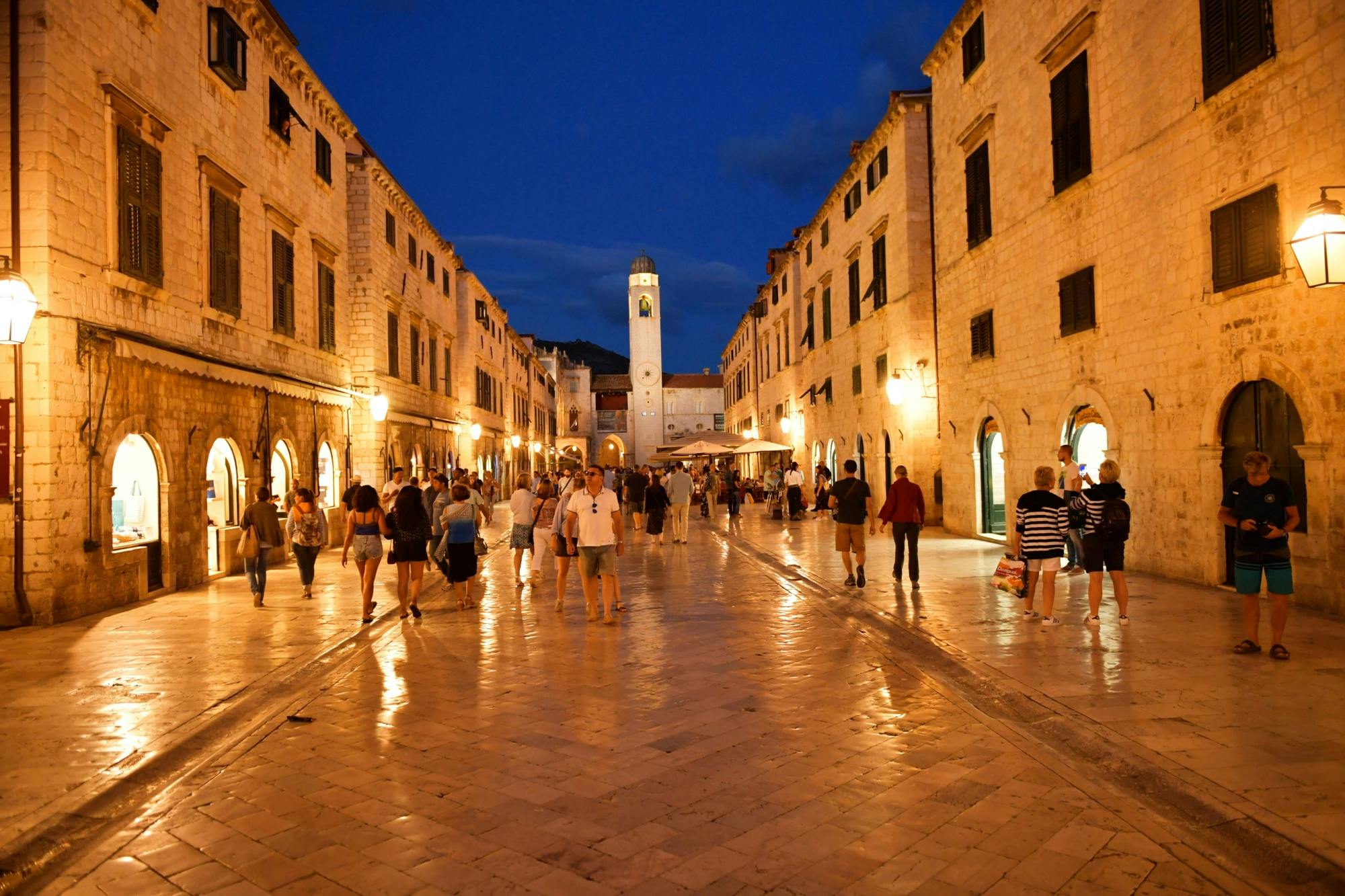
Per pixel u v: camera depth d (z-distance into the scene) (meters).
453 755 5.95
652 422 88.06
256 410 16.52
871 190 26.25
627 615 11.44
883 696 7.22
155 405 12.91
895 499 12.80
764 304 47.00
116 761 5.79
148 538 13.06
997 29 17.64
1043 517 9.66
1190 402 11.74
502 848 4.48
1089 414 14.70
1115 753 5.50
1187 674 7.22
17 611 10.51
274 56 17.86
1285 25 9.80
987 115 17.88
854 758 5.73
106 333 11.40
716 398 90.25
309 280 19.86
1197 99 11.36
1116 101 13.33
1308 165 9.55
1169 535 12.31
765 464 46.88
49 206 10.55
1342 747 5.44
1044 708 6.48
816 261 34.19
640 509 25.00
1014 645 8.62
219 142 15.24
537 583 14.57
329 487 20.81
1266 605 10.09
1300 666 7.34
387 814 4.95
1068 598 11.16
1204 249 11.30
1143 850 4.30
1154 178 12.39
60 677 8.11
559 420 82.38
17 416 10.38
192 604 12.37
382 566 17.22
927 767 5.52
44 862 4.44
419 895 4.01
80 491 11.12
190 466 13.95
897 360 23.88
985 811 4.81
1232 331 10.84
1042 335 15.94
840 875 4.11
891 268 24.28
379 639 10.12
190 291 14.06
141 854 4.52
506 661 8.87
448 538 12.27
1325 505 9.45
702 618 11.09
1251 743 5.55
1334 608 9.41
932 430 22.86
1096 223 14.00
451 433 33.78
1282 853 4.11
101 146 11.65
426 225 30.00
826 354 32.53
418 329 29.38
